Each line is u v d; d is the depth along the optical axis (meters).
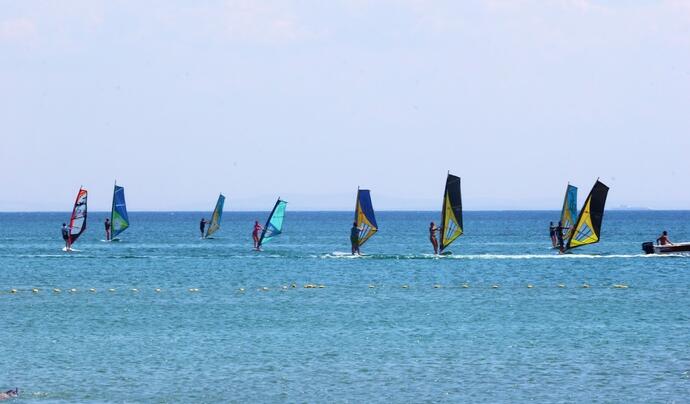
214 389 111.75
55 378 117.00
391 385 113.69
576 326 157.88
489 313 174.88
